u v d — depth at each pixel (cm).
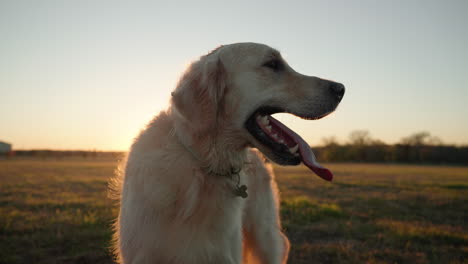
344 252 122
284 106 78
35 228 142
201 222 70
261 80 78
